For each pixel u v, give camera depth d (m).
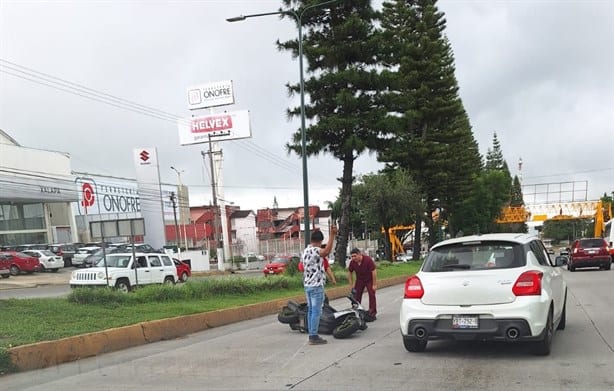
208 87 54.00
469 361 7.27
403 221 43.16
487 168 86.56
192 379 6.86
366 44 24.75
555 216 65.50
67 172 49.97
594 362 6.93
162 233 52.66
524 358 7.29
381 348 8.48
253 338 10.09
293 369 7.21
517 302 7.03
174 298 14.38
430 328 7.41
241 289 16.53
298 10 24.31
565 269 30.83
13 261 35.25
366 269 11.62
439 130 44.66
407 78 41.97
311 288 9.05
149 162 52.69
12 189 42.34
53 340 8.35
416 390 5.96
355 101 24.34
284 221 89.31
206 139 53.44
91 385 6.73
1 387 6.71
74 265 42.53
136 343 9.84
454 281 7.38
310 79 24.81
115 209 62.50
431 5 43.16
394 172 43.50
